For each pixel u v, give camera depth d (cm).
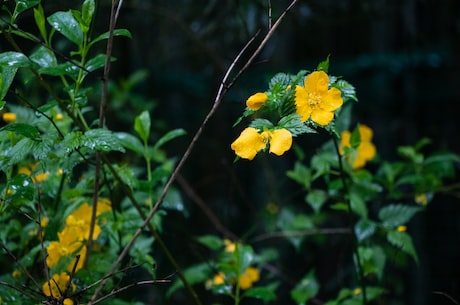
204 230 257
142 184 117
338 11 236
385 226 132
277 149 94
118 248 123
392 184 145
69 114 105
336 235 236
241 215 267
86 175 124
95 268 114
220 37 243
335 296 227
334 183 136
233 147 95
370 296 132
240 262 124
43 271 118
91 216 117
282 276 158
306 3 212
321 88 97
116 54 215
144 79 254
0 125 142
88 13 107
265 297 123
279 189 236
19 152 104
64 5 185
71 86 108
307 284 143
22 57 102
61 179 116
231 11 201
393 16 290
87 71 104
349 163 136
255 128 97
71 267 114
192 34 216
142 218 113
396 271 254
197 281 138
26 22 189
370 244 143
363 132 138
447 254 270
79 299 105
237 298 123
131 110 226
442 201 277
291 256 245
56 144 108
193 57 277
